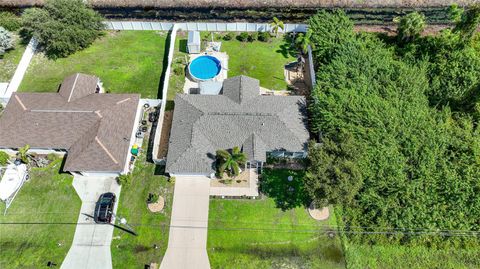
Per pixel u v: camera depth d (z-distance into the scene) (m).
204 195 41.84
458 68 47.75
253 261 38.06
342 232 39.38
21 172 42.12
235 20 62.62
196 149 41.50
